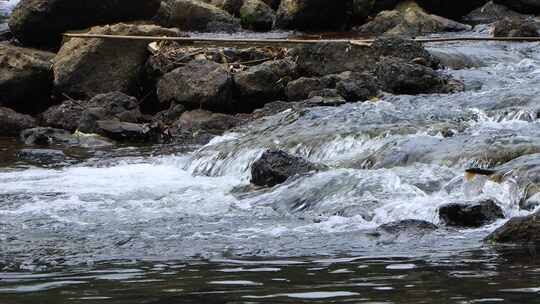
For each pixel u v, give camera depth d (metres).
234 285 10.30
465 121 21.70
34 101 31.86
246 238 13.45
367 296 9.52
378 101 25.38
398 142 18.70
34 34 36.69
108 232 14.18
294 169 17.78
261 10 46.50
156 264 11.78
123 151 24.81
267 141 21.17
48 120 28.78
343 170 17.39
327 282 10.30
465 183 15.50
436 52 31.81
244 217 15.20
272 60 30.88
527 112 21.67
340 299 9.44
